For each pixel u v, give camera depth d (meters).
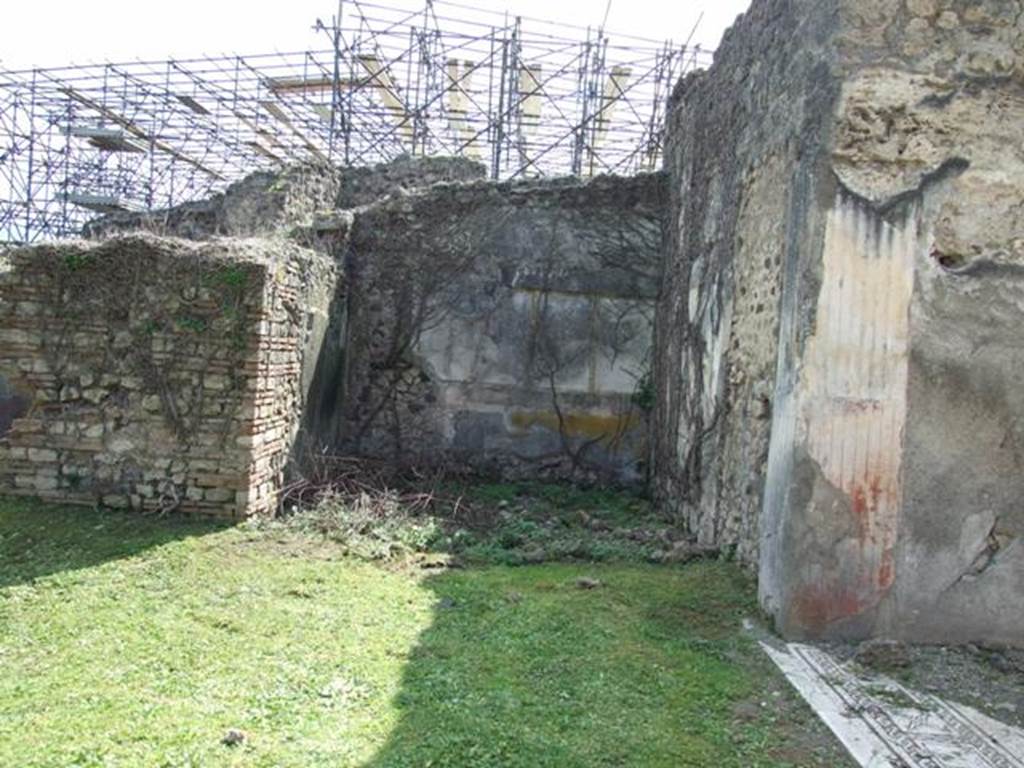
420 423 8.99
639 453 8.97
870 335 4.09
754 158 5.44
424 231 8.99
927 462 4.11
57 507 5.90
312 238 8.32
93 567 4.84
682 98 7.97
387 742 2.83
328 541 5.70
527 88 14.56
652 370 8.87
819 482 4.07
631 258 8.95
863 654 3.86
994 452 4.12
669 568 5.53
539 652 3.80
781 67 4.96
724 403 5.89
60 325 5.99
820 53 4.23
